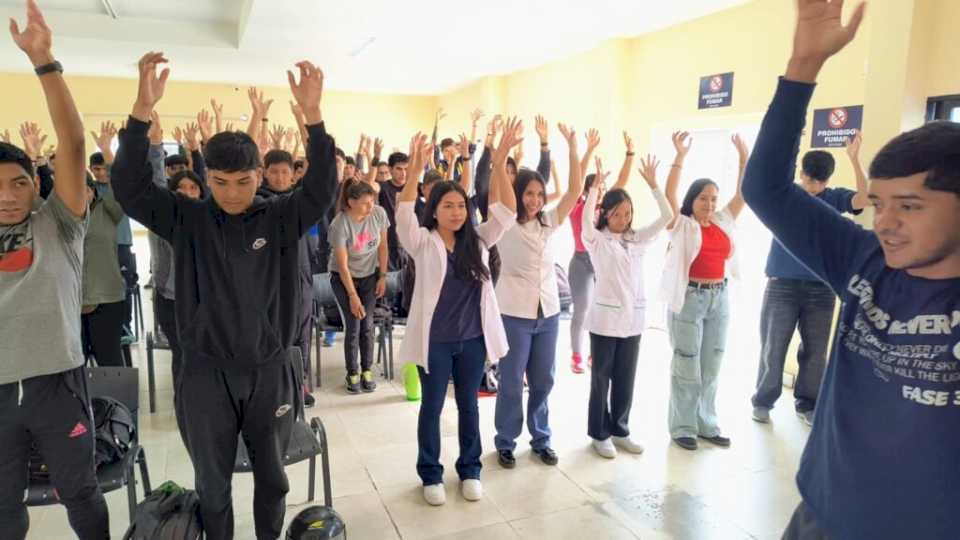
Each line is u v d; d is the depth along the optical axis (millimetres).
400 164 4500
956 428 842
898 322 910
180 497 1771
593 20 5160
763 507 2518
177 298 1646
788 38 4184
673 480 2732
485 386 3783
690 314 3021
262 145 3949
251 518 2371
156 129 2836
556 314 2809
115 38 6352
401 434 3182
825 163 3229
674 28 5242
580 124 6586
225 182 1568
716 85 4812
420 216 3883
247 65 7867
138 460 2135
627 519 2412
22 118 8742
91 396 2131
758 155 1064
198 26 6605
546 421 2947
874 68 3299
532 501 2535
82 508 1722
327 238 4105
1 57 7363
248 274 1636
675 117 5281
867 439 932
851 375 976
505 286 2730
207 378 1644
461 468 2604
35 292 1580
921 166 826
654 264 5945
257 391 1688
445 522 2367
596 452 2998
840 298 1048
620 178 3273
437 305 2385
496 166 2510
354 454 2947
